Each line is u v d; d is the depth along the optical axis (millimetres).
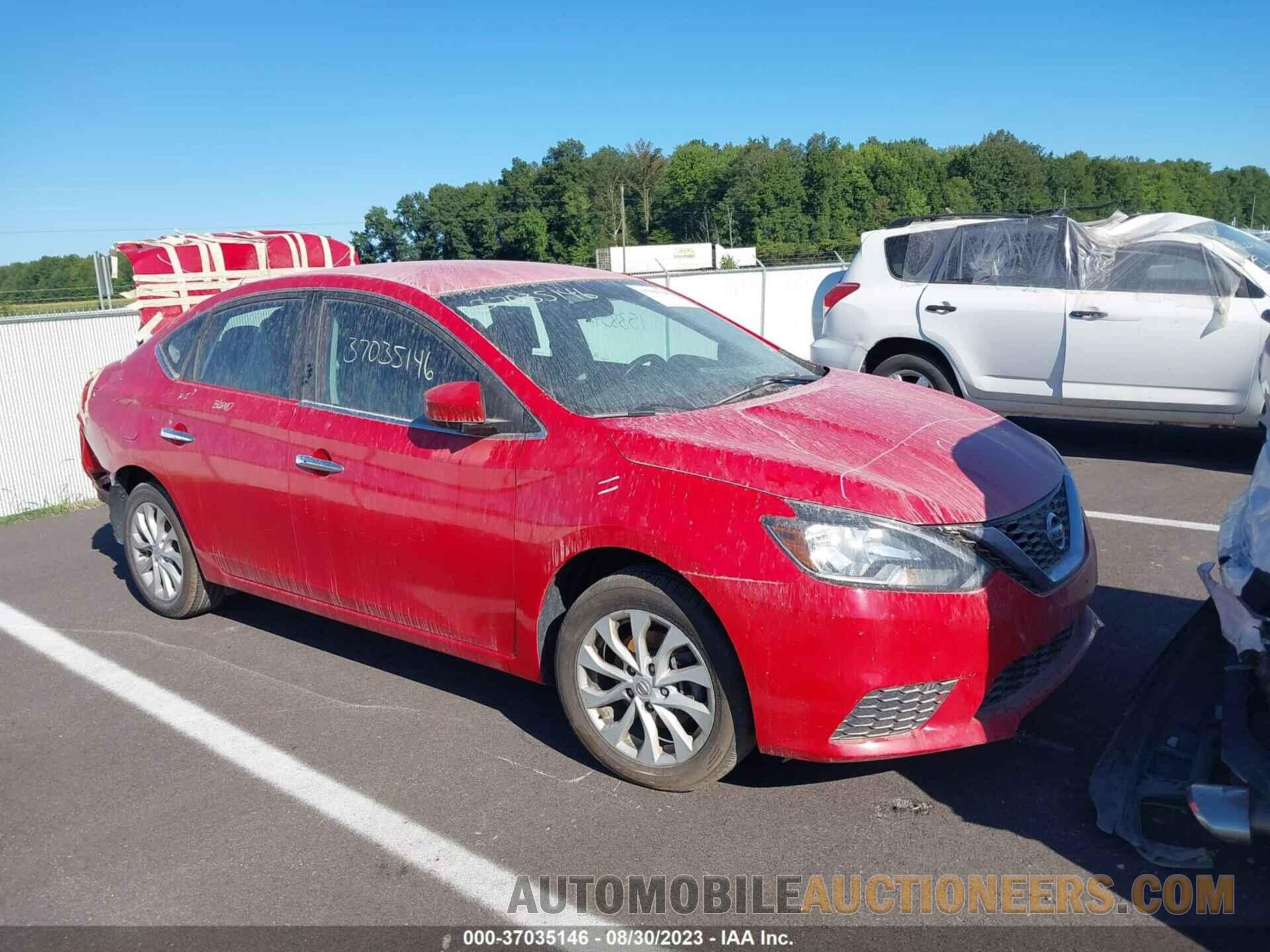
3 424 8188
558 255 130750
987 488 3344
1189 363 7316
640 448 3414
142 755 3984
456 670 4652
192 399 4891
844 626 3018
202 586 5270
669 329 4531
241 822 3479
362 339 4273
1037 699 3275
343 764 3824
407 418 4031
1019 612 3168
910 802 3373
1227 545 3072
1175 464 7719
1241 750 2668
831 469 3223
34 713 4410
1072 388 7789
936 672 3057
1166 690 3289
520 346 3941
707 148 147625
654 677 3406
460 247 130500
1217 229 7707
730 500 3195
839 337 8836
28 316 8227
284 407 4461
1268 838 2588
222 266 8219
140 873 3217
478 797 3545
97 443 5473
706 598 3178
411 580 4008
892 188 141875
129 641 5195
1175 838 3045
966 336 8164
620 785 3566
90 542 7332
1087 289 7676
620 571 3438
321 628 5254
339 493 4164
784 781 3545
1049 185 145375
